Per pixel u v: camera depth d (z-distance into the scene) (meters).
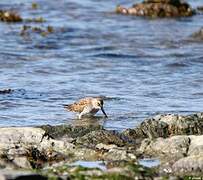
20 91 24.11
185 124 18.48
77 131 18.75
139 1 45.44
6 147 16.67
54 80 26.02
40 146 16.91
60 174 14.33
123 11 41.22
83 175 14.20
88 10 42.03
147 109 21.81
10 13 38.44
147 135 18.12
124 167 14.89
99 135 17.80
